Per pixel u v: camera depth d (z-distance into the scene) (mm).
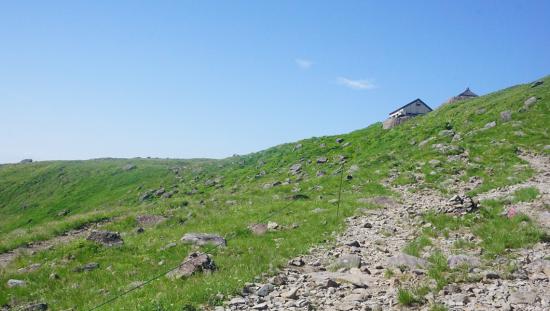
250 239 23047
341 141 69125
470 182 34750
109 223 29969
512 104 54344
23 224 82875
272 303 13102
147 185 88500
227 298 13547
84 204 87688
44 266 20203
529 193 25609
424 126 60406
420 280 14539
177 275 16641
